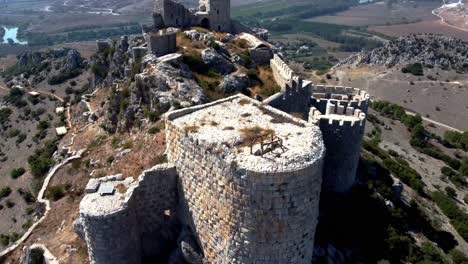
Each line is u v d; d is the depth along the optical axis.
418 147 100.69
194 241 29.78
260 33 101.19
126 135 59.88
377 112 123.88
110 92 80.75
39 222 44.81
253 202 23.42
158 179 29.92
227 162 23.72
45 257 37.31
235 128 27.72
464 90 146.50
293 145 25.28
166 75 59.41
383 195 53.69
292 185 23.05
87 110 93.19
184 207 30.25
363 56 185.12
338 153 45.09
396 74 162.88
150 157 44.78
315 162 23.72
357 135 44.41
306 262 26.52
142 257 31.83
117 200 28.89
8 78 173.00
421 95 145.88
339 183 47.03
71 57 159.12
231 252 25.94
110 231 28.02
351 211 44.84
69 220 43.62
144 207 30.62
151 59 64.06
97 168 54.69
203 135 26.53
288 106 49.06
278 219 23.72
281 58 77.69
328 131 44.25
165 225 32.06
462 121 127.69
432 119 130.12
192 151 26.97
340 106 45.81
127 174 43.34
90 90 112.44
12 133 118.44
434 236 55.28
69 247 37.69
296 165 23.03
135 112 60.72
